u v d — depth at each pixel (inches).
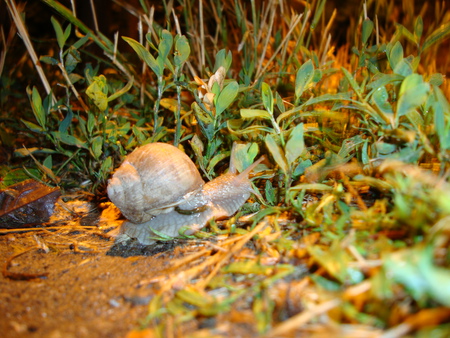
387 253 3.9
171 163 5.8
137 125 8.4
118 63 8.8
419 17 7.0
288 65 9.1
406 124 5.2
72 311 4.3
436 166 5.7
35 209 6.9
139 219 6.0
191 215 6.1
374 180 5.0
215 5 11.6
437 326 3.2
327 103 7.7
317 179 6.0
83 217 7.2
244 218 6.2
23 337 3.9
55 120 9.1
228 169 6.8
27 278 5.1
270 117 6.1
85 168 8.2
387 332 3.4
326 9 15.0
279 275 4.3
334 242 4.4
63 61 8.5
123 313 4.2
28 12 14.4
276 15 11.6
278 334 3.6
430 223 4.0
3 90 11.6
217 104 6.3
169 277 4.9
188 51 6.7
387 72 7.2
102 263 5.5
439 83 6.3
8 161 9.5
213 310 3.9
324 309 3.6
